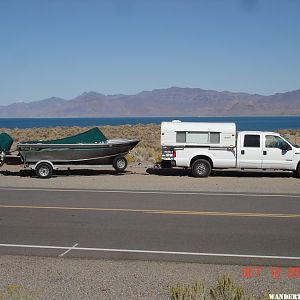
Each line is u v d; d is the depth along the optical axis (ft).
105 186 62.08
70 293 22.59
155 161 91.91
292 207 46.39
